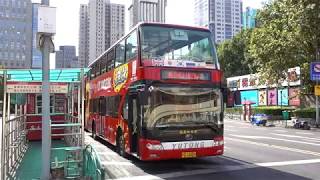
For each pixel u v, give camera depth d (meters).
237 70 81.25
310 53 38.91
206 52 13.53
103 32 46.09
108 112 18.12
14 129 12.73
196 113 12.92
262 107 53.59
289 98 51.88
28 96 20.80
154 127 12.47
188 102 12.89
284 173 11.99
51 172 10.44
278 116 48.56
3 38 140.25
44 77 9.56
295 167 13.00
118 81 16.03
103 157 15.59
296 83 50.84
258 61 41.53
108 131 18.03
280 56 39.34
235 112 60.94
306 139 23.06
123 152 15.20
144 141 12.52
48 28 9.23
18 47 141.88
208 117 13.04
